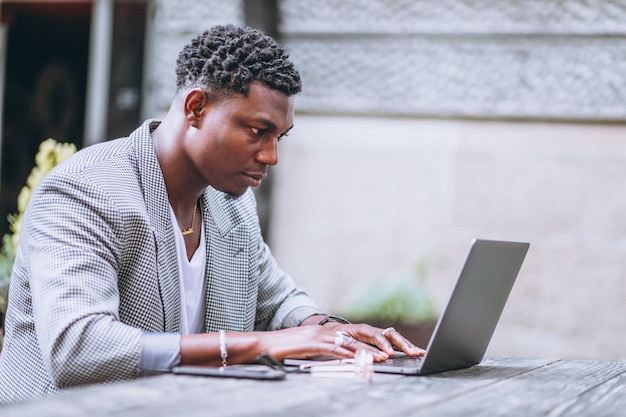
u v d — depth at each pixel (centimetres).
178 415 137
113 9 588
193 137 232
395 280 588
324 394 164
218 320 253
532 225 574
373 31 572
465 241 582
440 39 567
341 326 244
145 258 227
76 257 209
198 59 230
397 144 593
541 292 572
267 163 230
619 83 543
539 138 574
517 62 558
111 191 222
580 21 544
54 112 721
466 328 212
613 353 561
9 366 228
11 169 725
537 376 211
